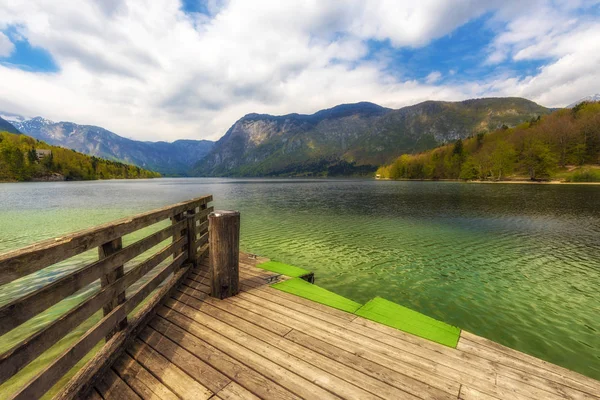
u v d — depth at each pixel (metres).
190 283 6.39
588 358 6.95
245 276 6.97
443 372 3.54
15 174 135.75
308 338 4.26
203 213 8.54
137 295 4.39
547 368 3.63
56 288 2.68
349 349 3.99
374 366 3.63
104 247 3.58
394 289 10.86
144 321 4.51
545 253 16.27
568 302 9.91
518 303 9.80
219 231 5.46
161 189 82.44
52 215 28.80
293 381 3.34
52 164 155.75
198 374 3.43
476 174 120.62
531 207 37.28
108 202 42.97
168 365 3.59
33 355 2.38
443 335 4.38
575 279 12.09
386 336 4.35
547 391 3.24
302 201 46.16
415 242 18.61
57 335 2.67
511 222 26.33
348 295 10.24
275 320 4.79
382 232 21.62
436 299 10.05
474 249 17.00
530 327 8.32
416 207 37.72
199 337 4.24
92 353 5.44
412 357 3.83
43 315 7.89
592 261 14.73
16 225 23.03
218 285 5.58
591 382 3.39
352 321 4.80
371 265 13.68
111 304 3.76
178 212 6.24
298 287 6.27
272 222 25.83
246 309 5.18
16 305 2.25
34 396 2.38
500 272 12.91
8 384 4.94
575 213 31.91
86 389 3.06
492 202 43.59
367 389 3.23
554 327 8.32
